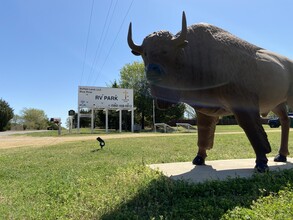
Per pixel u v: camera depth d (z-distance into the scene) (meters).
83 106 29.28
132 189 4.35
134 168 5.90
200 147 6.05
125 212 3.51
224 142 13.20
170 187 4.23
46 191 4.70
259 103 5.25
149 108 39.81
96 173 5.97
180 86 4.53
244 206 3.48
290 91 5.88
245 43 5.24
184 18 4.32
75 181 5.29
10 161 8.41
